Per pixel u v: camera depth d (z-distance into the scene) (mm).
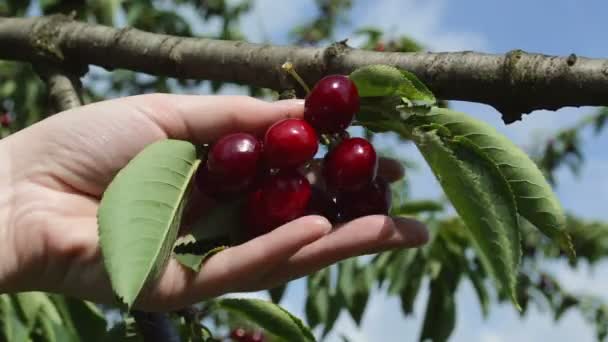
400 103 528
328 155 539
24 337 765
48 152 595
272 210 533
